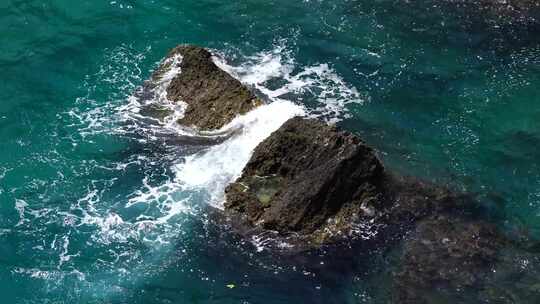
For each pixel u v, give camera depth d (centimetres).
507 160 2212
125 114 2377
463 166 2191
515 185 2131
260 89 2448
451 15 2808
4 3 2809
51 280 1877
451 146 2261
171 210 2045
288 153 2077
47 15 2772
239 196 2027
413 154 2228
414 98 2442
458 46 2666
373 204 2011
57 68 2553
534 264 1898
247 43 2680
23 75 2519
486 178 2153
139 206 2064
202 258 1914
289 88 2467
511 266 1892
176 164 2184
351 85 2495
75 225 2019
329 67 2572
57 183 2148
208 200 2064
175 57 2475
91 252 1945
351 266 1884
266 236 1950
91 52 2622
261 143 2119
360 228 1969
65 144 2273
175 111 2352
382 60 2606
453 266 1888
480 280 1855
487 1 2862
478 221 2011
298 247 1923
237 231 1972
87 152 2245
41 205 2081
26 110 2388
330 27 2759
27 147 2264
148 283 1862
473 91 2467
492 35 2716
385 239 1947
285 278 1859
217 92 2327
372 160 2041
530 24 2766
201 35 2712
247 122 2245
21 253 1942
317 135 2069
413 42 2689
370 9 2842
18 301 1823
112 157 2227
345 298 1812
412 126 2333
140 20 2770
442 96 2448
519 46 2664
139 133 2302
